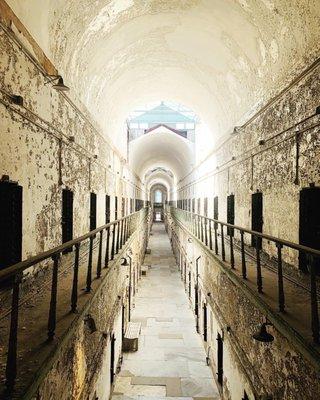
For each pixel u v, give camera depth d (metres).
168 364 9.34
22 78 4.12
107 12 6.34
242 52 7.12
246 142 8.15
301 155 5.08
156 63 10.20
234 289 6.37
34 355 2.75
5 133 3.69
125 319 10.72
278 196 6.05
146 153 26.66
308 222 4.93
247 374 5.41
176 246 23.91
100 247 5.48
